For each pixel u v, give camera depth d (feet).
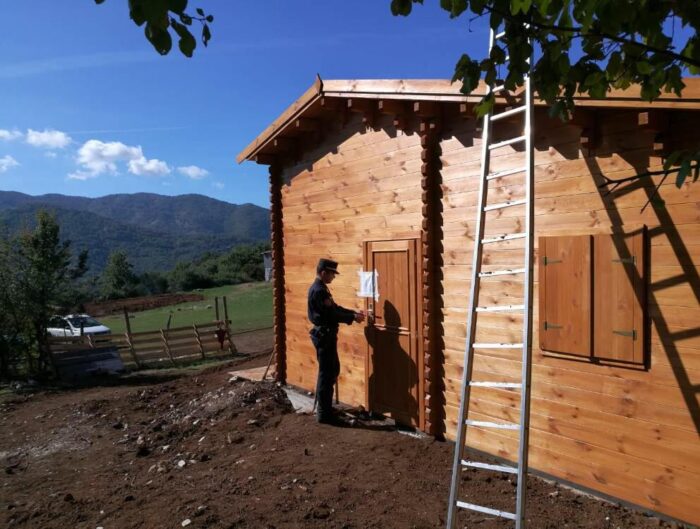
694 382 13.96
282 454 21.76
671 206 14.33
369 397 25.07
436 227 21.39
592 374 16.16
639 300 14.88
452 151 20.63
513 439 18.45
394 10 8.34
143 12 6.49
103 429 29.43
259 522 16.01
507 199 18.43
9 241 48.75
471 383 14.87
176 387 37.68
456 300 20.59
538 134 17.54
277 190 32.60
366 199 25.09
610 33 8.23
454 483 14.42
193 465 22.08
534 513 15.26
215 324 60.70
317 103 25.91
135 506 18.22
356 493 17.52
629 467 15.29
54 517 17.90
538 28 8.70
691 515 13.99
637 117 14.94
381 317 24.22
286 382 32.32
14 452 26.58
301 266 30.45
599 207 15.89
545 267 17.20
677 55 8.37
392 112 22.15
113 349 52.19
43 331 50.03
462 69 9.25
